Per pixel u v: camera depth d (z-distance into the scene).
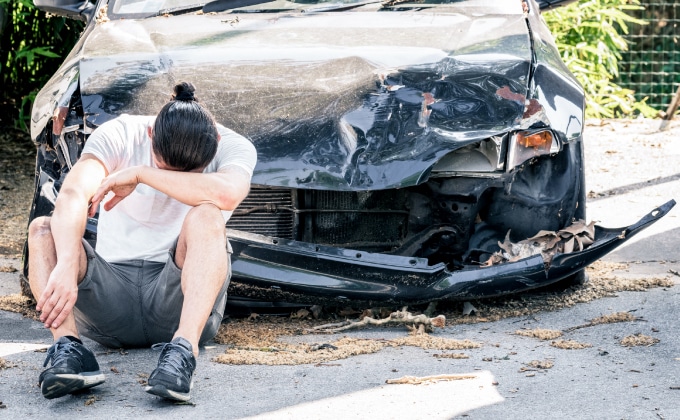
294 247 4.95
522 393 4.13
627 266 6.51
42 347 4.84
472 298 5.11
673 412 3.89
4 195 8.65
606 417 3.85
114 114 5.12
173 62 5.52
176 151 4.12
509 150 5.13
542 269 5.10
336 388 4.20
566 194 5.45
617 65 14.77
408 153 5.01
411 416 3.86
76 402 4.03
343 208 5.32
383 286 4.97
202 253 4.07
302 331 5.14
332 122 5.12
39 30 10.80
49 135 5.43
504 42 5.66
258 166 4.99
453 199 5.26
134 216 4.41
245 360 4.57
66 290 3.97
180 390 3.91
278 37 5.82
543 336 4.97
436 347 4.82
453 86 5.27
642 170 9.46
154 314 4.42
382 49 5.58
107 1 6.51
